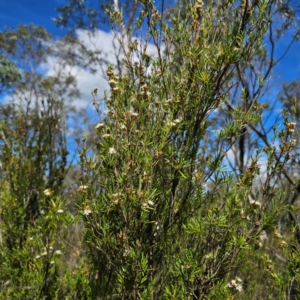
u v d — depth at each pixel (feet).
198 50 5.95
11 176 11.56
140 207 5.70
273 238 10.03
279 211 6.00
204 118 6.11
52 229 7.70
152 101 6.55
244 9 5.96
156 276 6.33
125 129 5.97
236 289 5.79
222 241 5.87
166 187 6.30
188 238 6.21
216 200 6.36
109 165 5.97
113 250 5.92
